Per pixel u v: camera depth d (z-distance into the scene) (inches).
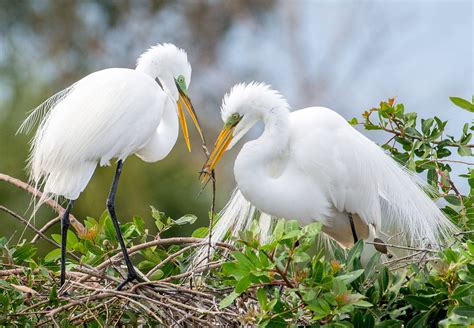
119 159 399.9
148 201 672.4
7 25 1194.6
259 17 1310.3
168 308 334.0
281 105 402.3
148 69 443.2
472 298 298.5
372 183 410.6
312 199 409.1
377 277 333.7
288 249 305.4
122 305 347.3
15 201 641.0
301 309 308.3
